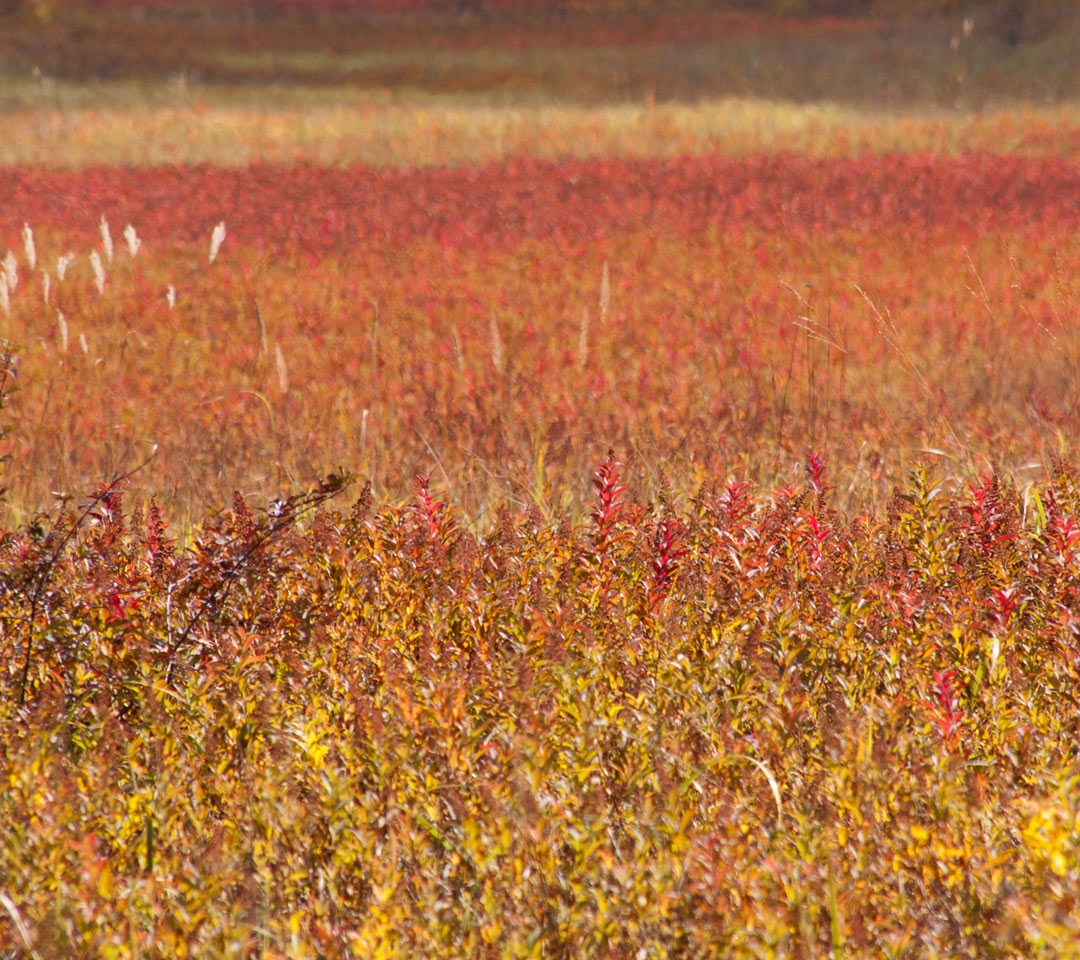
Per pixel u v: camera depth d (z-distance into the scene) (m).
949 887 9.80
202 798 11.44
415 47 185.25
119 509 15.60
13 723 12.11
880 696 12.26
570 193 81.19
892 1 184.25
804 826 10.05
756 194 75.19
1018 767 11.23
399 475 24.00
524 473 23.58
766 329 38.91
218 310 44.72
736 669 12.46
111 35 181.62
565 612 13.34
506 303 45.12
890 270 49.84
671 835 9.95
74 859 10.21
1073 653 12.48
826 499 18.55
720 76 156.38
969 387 30.23
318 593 14.27
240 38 187.00
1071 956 8.41
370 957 8.91
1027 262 49.50
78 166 101.44
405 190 84.44
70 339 38.53
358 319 42.72
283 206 77.69
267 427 28.08
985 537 15.15
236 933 9.04
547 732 11.09
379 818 10.40
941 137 102.75
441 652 13.40
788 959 8.86
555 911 9.47
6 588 13.88
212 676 12.43
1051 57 145.50
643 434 25.53
